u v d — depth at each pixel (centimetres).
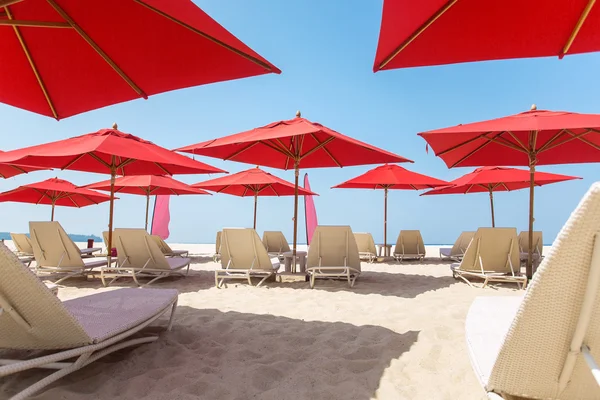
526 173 832
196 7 213
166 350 251
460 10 208
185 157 586
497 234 533
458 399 190
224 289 514
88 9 223
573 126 393
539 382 127
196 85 286
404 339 281
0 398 185
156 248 557
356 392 198
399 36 213
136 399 188
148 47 248
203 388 201
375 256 955
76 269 577
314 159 734
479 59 252
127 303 263
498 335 182
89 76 293
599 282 108
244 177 895
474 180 821
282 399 191
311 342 277
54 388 193
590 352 118
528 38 235
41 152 483
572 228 105
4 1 181
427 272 727
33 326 177
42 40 263
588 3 208
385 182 861
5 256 151
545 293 113
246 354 251
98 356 206
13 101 318
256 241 550
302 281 590
